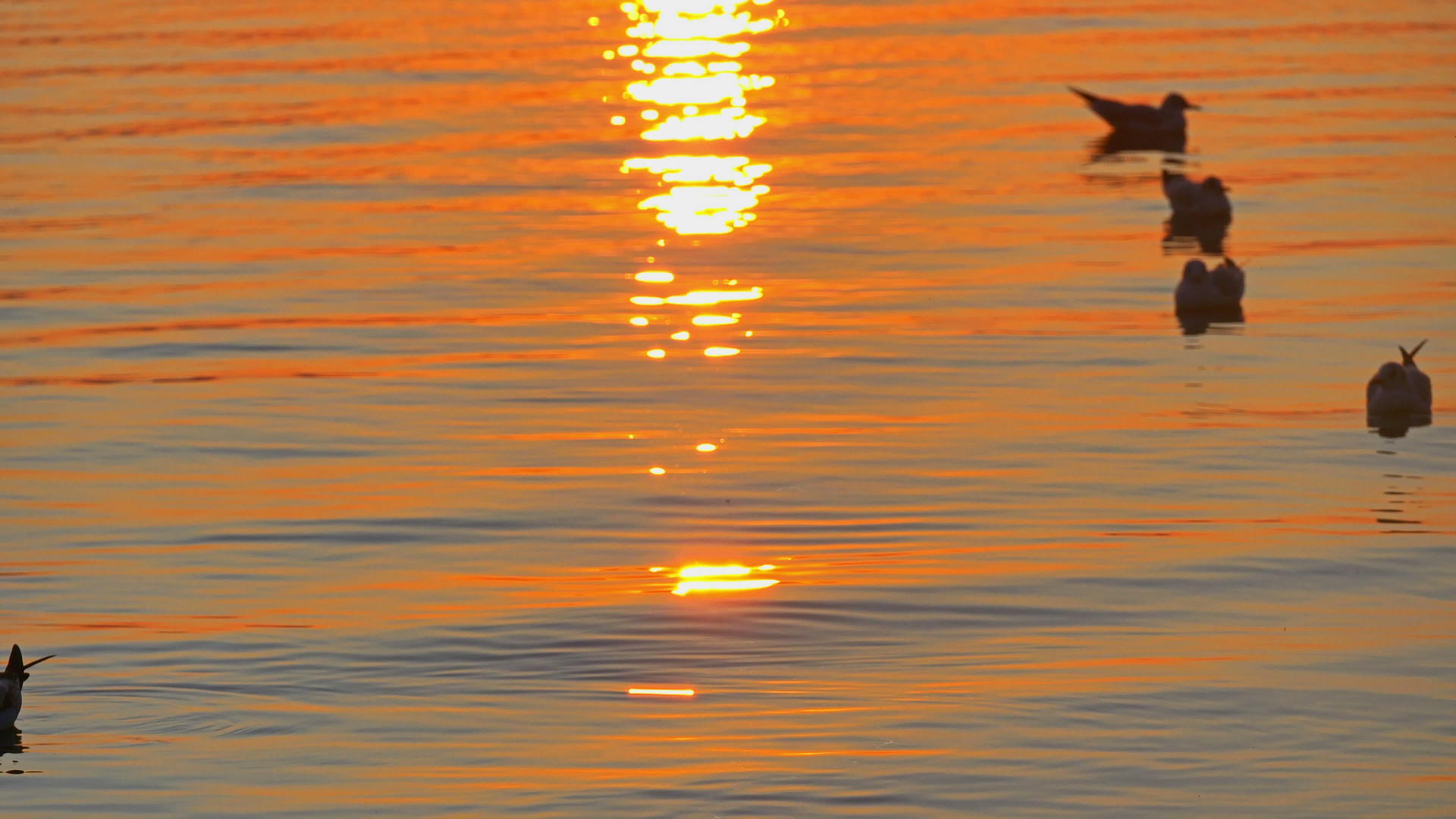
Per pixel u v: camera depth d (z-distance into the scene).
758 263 99.56
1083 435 70.56
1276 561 57.50
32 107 149.50
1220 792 42.62
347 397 77.44
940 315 88.81
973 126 139.12
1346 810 41.72
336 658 51.44
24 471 68.62
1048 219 109.00
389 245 105.19
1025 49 174.25
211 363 82.69
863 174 122.50
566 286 95.62
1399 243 100.81
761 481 66.06
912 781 43.41
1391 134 131.12
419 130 139.50
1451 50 167.12
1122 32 182.75
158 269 100.25
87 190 120.56
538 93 154.25
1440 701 47.28
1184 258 99.25
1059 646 51.38
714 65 167.50
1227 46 172.75
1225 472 66.25
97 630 53.62
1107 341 83.81
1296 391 75.94
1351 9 194.00
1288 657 50.25
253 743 46.34
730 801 42.62
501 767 44.66
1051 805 42.19
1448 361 79.62
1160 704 47.34
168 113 146.25
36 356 84.12
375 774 44.44
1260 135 132.75
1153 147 130.38
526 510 63.59
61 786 44.12
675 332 86.56
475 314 90.31
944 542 59.75
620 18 198.62
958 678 49.31
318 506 64.38
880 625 53.16
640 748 45.53
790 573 57.34
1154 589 55.44
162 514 63.84
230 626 53.84
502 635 52.88
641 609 54.53
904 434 71.12
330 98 151.75
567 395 77.06
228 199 117.69
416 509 63.88
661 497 64.62
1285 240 102.44
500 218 111.75
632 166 126.00
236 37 184.12
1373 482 64.88
